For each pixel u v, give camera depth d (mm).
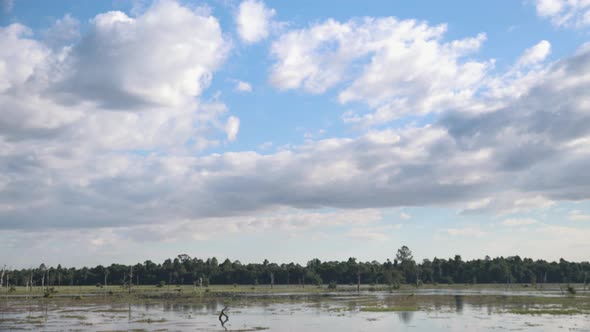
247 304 103938
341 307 92438
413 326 62562
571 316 72188
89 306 99688
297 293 162125
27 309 92062
